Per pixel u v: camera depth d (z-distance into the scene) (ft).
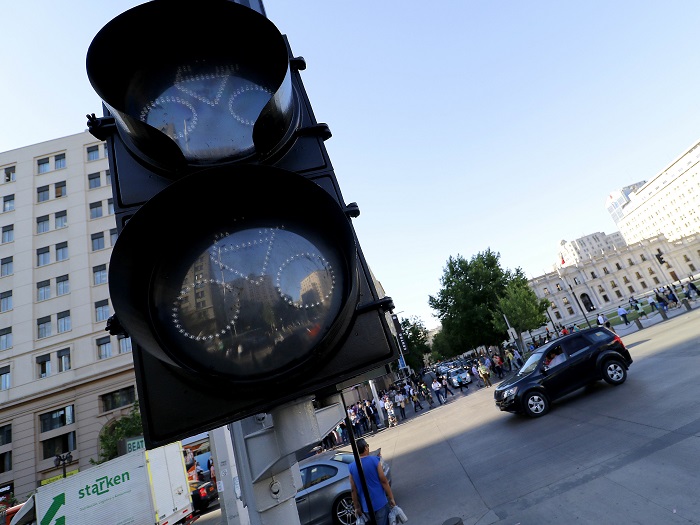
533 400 32.35
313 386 3.38
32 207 112.37
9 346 99.30
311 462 26.08
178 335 3.35
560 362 33.47
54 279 105.50
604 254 339.57
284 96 4.25
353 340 3.62
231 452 22.21
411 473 29.12
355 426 68.28
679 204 417.28
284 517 4.97
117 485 34.47
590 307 326.03
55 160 118.11
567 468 19.54
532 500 17.29
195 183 3.56
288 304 3.57
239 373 3.28
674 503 13.41
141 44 4.38
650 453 17.81
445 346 260.01
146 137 3.87
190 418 3.21
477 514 17.89
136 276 3.48
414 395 75.51
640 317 99.35
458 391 89.61
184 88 4.38
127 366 97.40
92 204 113.39
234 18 4.42
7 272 106.52
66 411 94.12
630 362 33.63
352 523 23.12
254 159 4.33
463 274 151.23
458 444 33.01
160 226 3.66
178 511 38.78
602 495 15.53
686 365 31.53
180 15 4.31
